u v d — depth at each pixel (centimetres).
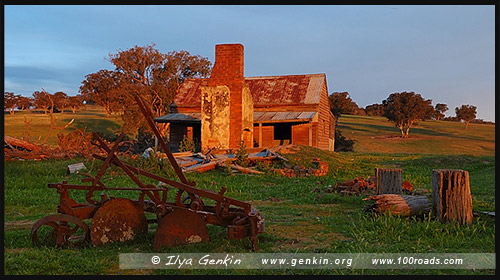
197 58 6512
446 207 870
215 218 724
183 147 2681
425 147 7150
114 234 715
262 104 4019
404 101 8538
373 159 3266
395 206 909
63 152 2444
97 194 1373
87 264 600
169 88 6097
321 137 4119
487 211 1027
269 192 1490
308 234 809
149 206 761
